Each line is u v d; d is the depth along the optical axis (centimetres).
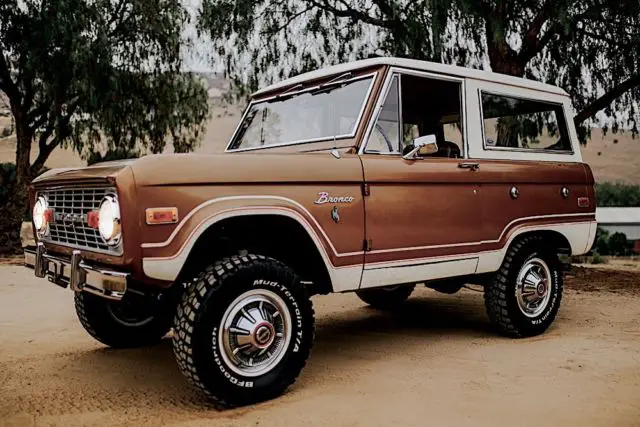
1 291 805
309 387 366
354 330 545
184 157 318
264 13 1160
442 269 428
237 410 326
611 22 999
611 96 1041
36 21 1307
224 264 331
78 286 327
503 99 489
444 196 430
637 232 3394
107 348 482
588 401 332
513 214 479
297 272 402
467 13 885
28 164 1508
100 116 1484
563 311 619
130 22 1465
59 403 346
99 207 320
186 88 1591
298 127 444
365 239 383
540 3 970
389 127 408
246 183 332
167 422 311
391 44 1074
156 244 302
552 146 533
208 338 317
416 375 388
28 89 1462
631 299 701
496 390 354
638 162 11069
